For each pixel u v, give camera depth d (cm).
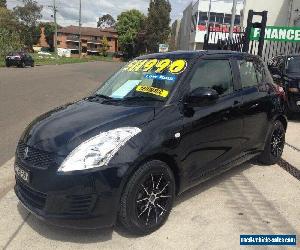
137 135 382
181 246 384
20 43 4725
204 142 453
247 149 548
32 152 388
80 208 362
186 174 436
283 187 536
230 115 491
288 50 1652
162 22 8225
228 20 5344
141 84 478
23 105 1208
